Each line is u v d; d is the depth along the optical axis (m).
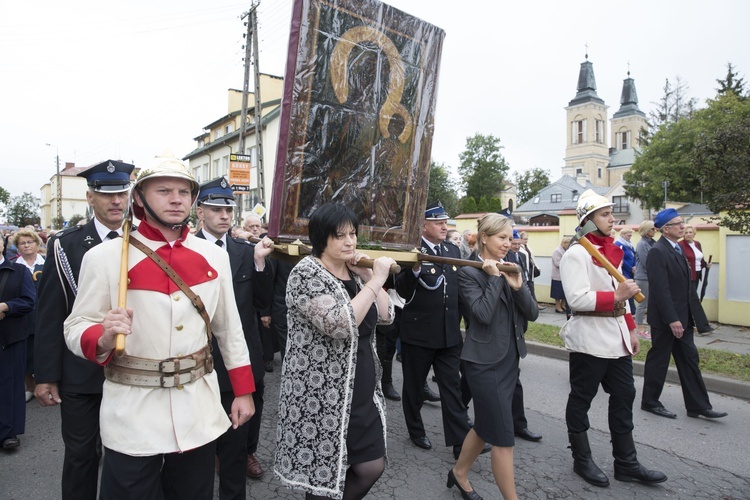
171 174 1.96
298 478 2.17
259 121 17.97
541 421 4.68
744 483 3.50
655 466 3.76
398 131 3.46
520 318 3.14
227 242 3.24
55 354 2.54
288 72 2.89
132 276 1.91
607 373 3.51
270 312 5.48
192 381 1.96
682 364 4.68
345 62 3.09
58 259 2.62
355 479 2.23
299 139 2.96
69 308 2.64
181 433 1.90
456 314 3.86
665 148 32.75
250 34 18.08
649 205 34.50
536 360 6.94
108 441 1.85
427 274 3.84
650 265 4.64
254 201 27.14
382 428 2.31
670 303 4.49
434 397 5.24
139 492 1.84
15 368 4.12
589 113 82.75
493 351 2.98
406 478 3.56
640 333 7.84
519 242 6.34
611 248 3.59
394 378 6.19
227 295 2.20
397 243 3.56
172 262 2.00
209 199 3.17
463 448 3.18
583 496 3.31
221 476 2.88
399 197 3.55
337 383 2.18
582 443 3.53
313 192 3.08
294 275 2.25
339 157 3.16
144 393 1.87
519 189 75.19
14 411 4.09
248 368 2.24
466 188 64.25
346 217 2.25
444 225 4.21
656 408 4.79
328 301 2.12
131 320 1.73
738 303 8.83
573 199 58.94
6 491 3.42
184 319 1.97
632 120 88.88
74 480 2.56
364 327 2.30
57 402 2.57
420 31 3.48
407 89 3.46
